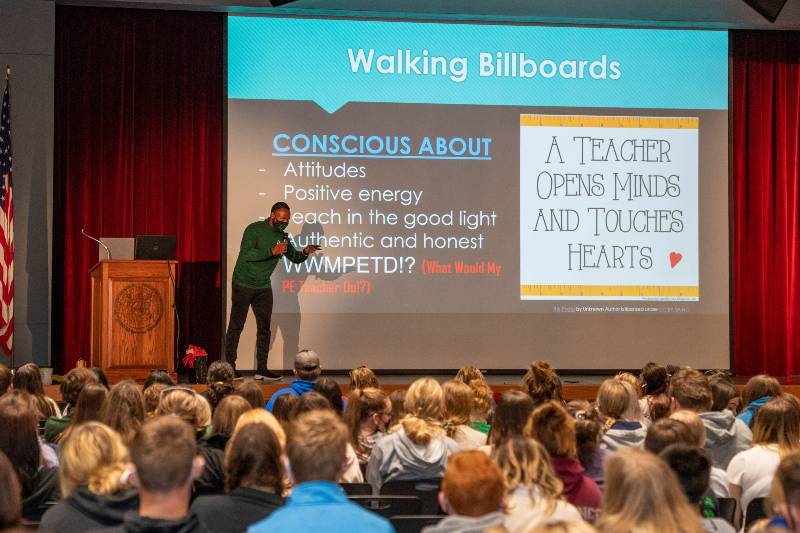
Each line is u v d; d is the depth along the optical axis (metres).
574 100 9.60
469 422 4.56
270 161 9.32
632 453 2.02
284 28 9.36
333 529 2.10
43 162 9.20
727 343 9.69
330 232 9.36
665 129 9.70
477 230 9.49
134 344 7.91
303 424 2.30
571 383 8.85
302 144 9.35
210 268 9.58
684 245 9.67
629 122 9.65
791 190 10.11
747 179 10.09
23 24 9.18
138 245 7.99
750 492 3.68
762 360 10.09
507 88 9.55
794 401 3.77
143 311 7.93
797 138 10.09
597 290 9.56
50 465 3.73
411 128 9.45
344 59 9.41
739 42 10.05
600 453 3.43
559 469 2.98
